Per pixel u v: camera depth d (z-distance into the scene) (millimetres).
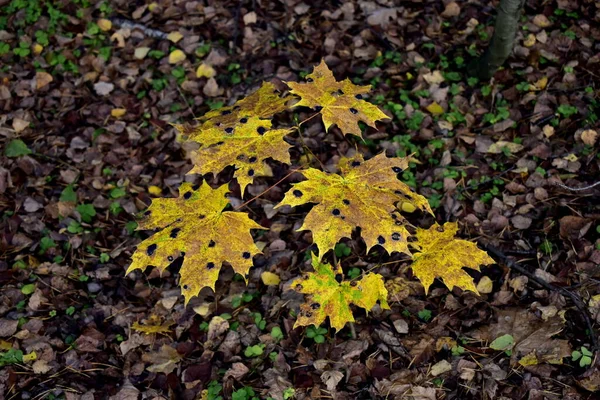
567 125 1522
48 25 1898
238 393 1241
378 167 1076
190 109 1652
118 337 1345
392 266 1374
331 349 1287
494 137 1528
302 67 1698
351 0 1846
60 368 1311
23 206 1527
